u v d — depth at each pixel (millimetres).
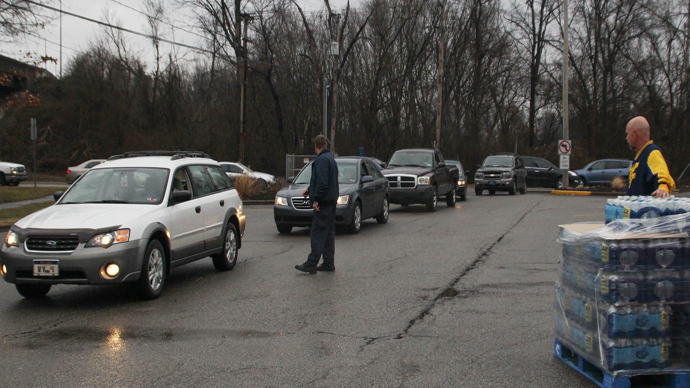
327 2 38844
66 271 6855
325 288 7938
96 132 46812
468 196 27594
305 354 5234
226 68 49469
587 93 45250
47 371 4852
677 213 4180
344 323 6215
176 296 7637
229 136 46031
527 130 48500
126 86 49750
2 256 7016
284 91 46406
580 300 4477
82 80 47406
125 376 4723
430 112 45750
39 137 46375
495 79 46250
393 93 45375
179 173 8695
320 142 9062
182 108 51406
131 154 10445
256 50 43719
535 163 32594
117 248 6938
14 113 44344
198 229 8570
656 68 41656
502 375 4676
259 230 14609
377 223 15727
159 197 8008
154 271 7512
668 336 4086
